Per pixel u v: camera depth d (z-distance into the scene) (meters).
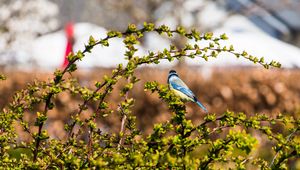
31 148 5.04
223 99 19.75
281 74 20.41
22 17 33.31
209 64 26.95
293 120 4.79
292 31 44.56
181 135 4.78
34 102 5.06
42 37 30.25
